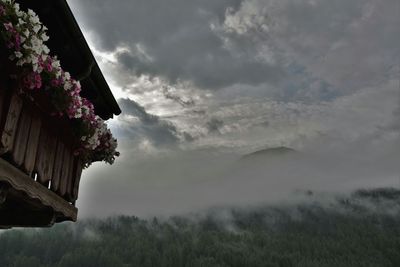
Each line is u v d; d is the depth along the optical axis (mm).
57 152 5016
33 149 4297
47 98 4293
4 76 3594
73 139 5379
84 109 5012
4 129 3584
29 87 3645
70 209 5629
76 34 4980
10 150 3822
